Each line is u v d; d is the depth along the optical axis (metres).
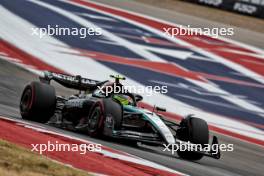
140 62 95.12
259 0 139.50
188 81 89.94
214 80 92.62
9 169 27.17
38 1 118.94
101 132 43.09
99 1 128.75
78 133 46.12
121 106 43.31
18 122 44.50
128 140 45.12
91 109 44.72
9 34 96.62
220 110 79.44
